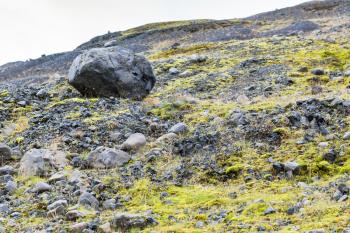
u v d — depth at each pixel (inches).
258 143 695.7
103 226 477.4
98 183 620.7
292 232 412.5
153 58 1984.5
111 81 1037.2
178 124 794.2
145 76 1090.7
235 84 1181.1
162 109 924.0
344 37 1782.7
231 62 1469.0
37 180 637.9
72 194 587.2
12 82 2864.2
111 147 751.7
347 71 1143.0
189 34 3604.8
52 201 569.9
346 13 3511.3
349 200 478.0
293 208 475.8
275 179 599.2
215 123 802.2
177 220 496.7
